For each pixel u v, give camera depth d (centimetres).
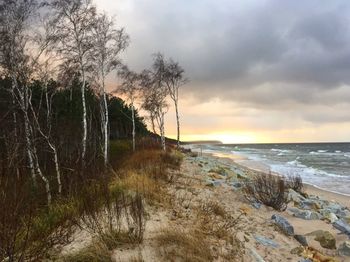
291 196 1734
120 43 2441
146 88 4159
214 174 2200
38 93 2358
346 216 1594
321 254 958
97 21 2012
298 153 7606
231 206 1352
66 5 1812
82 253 674
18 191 632
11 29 1511
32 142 1432
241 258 804
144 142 4278
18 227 609
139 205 878
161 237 773
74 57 1906
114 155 3256
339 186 2648
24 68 1545
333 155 6644
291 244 1020
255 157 5875
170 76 4512
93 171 1194
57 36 1717
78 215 820
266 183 1625
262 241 971
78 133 2339
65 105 3188
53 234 725
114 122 4978
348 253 1010
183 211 1063
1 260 560
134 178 1267
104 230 781
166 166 2075
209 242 833
